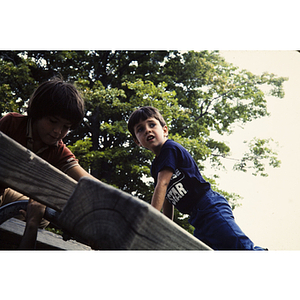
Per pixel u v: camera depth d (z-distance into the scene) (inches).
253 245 68.9
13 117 53.7
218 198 75.2
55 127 52.4
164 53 431.5
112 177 366.3
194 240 31.4
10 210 39.0
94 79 413.7
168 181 72.6
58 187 31.6
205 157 379.6
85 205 24.2
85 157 320.8
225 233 68.8
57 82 53.3
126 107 351.6
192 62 422.9
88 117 394.6
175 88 428.5
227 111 444.5
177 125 403.9
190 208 76.1
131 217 23.3
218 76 433.7
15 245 54.6
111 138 398.6
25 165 29.2
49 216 37.9
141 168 332.5
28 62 358.6
